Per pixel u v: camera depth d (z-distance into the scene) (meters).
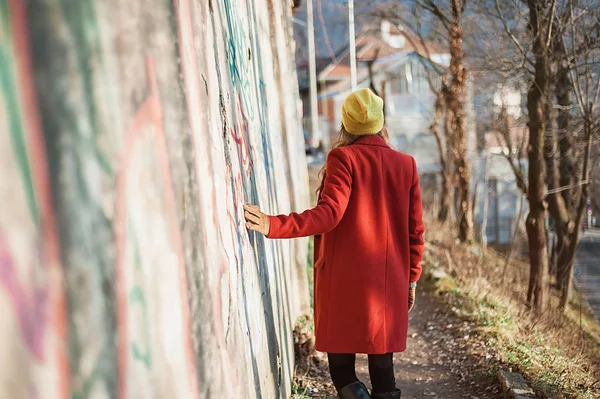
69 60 1.00
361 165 2.94
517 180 12.77
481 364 4.77
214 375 1.76
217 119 2.21
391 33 29.55
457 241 14.26
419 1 13.54
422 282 8.68
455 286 8.02
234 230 2.36
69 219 0.96
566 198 13.01
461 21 12.94
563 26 9.27
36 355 0.85
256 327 2.74
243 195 2.74
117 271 1.12
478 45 12.85
